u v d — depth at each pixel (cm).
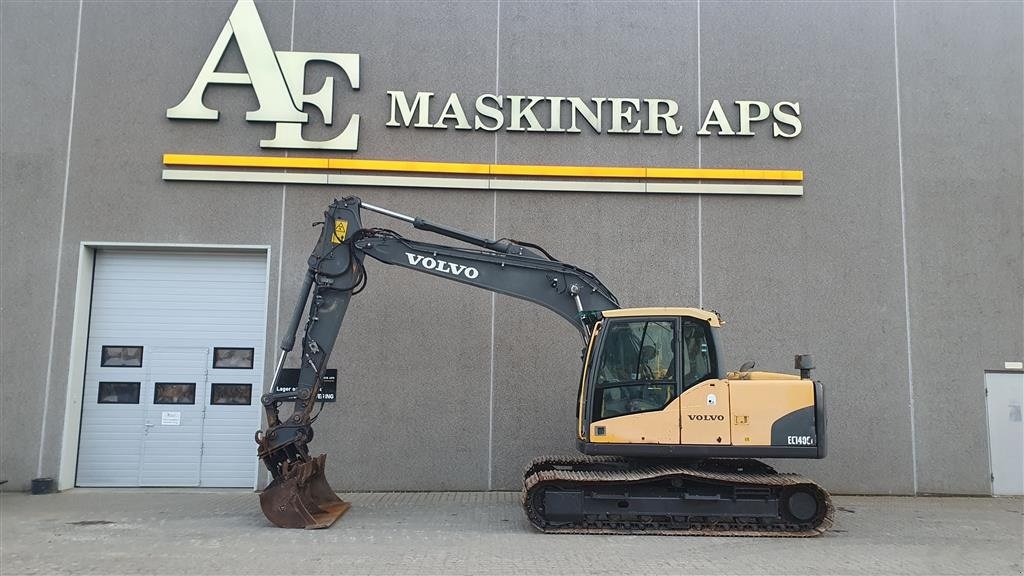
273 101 1087
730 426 753
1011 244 1109
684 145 1112
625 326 789
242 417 1065
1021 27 1143
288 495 788
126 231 1065
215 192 1076
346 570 612
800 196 1105
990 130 1128
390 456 1035
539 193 1095
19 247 1055
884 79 1133
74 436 1046
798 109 1120
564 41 1125
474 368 1053
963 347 1085
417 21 1117
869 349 1080
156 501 954
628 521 763
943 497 1047
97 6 1094
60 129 1075
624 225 1093
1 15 1087
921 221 1108
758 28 1136
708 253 1092
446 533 761
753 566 635
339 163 1080
